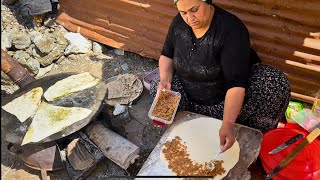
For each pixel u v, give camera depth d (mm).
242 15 2805
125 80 3160
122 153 2539
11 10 3643
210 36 2113
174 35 2291
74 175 2562
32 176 2742
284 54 2787
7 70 2936
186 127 2281
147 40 3350
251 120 2553
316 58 2666
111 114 2883
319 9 2477
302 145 2020
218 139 2205
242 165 2068
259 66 2465
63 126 2564
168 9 3096
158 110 2350
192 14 1960
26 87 2902
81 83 2891
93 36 3572
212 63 2205
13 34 3541
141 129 2963
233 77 2170
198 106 2557
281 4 2604
